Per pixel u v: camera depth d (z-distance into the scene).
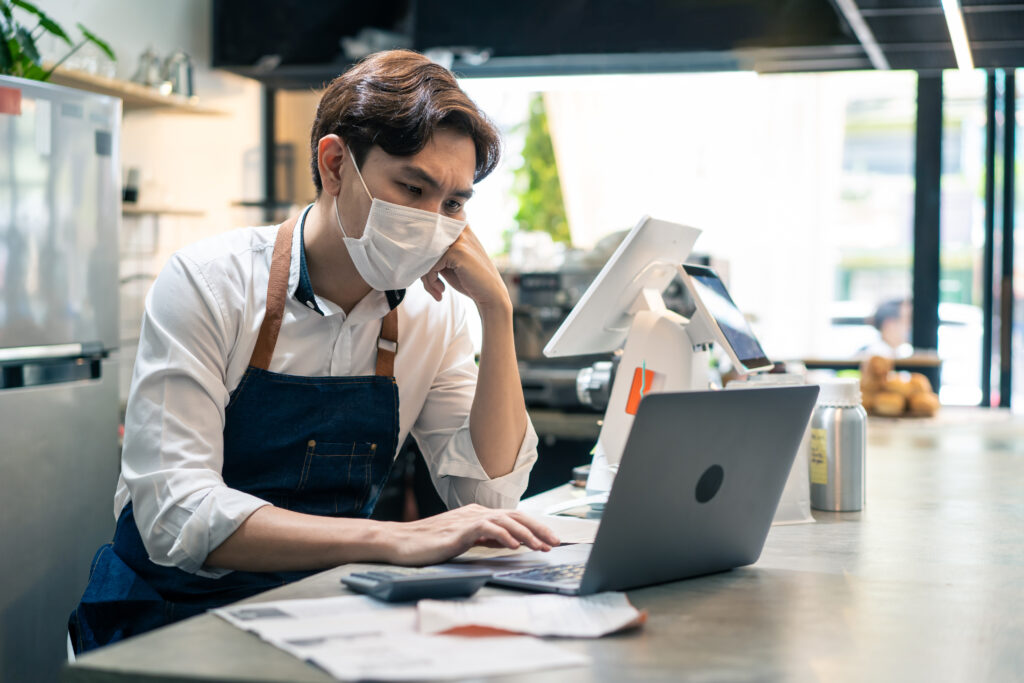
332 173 1.38
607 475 1.61
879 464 2.24
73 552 2.76
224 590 1.38
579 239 6.17
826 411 1.67
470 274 1.50
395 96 1.33
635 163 6.14
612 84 4.55
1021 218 4.91
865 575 1.19
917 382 3.29
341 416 1.47
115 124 2.91
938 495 1.83
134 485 1.31
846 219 5.95
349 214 1.38
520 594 1.03
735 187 6.11
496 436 1.54
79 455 2.77
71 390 2.74
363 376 1.49
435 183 1.34
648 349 1.62
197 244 1.47
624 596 1.02
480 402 1.54
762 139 6.05
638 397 1.62
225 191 4.89
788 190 6.04
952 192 5.10
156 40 4.34
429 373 1.61
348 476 1.48
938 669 0.84
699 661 0.84
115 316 2.92
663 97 6.09
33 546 2.61
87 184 2.80
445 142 1.35
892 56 2.94
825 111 5.93
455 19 4.20
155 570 1.40
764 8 3.81
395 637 0.86
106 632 1.37
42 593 2.64
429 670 0.77
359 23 4.40
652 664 0.83
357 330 1.50
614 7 3.99
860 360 4.37
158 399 1.34
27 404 2.59
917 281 5.13
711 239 6.17
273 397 1.44
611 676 0.79
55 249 2.70
